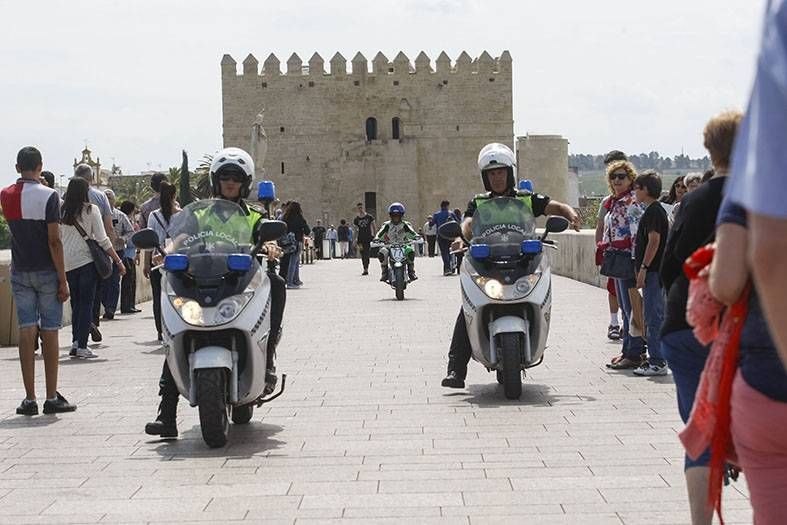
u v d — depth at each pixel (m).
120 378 12.62
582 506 6.53
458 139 101.50
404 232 25.41
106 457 8.32
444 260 33.97
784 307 2.74
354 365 13.36
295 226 29.36
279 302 9.22
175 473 7.71
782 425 3.29
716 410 3.66
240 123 101.25
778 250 2.71
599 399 10.43
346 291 27.50
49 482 7.50
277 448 8.51
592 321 17.97
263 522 6.33
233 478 7.51
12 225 10.32
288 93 101.00
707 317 3.80
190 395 8.48
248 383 8.66
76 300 14.53
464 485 7.12
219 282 8.56
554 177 101.31
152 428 8.89
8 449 8.69
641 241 11.71
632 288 12.28
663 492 6.80
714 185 5.40
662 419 9.31
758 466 3.38
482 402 10.41
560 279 29.03
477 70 101.06
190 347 8.62
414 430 9.10
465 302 10.55
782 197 2.66
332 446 8.52
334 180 101.38
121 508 6.75
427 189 101.62
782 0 2.70
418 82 101.19
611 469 7.47
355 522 6.29
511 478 7.28
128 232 20.66
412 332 17.17
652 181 11.55
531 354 10.70
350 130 101.38
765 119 2.70
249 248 8.86
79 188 14.30
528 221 10.66
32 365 10.36
